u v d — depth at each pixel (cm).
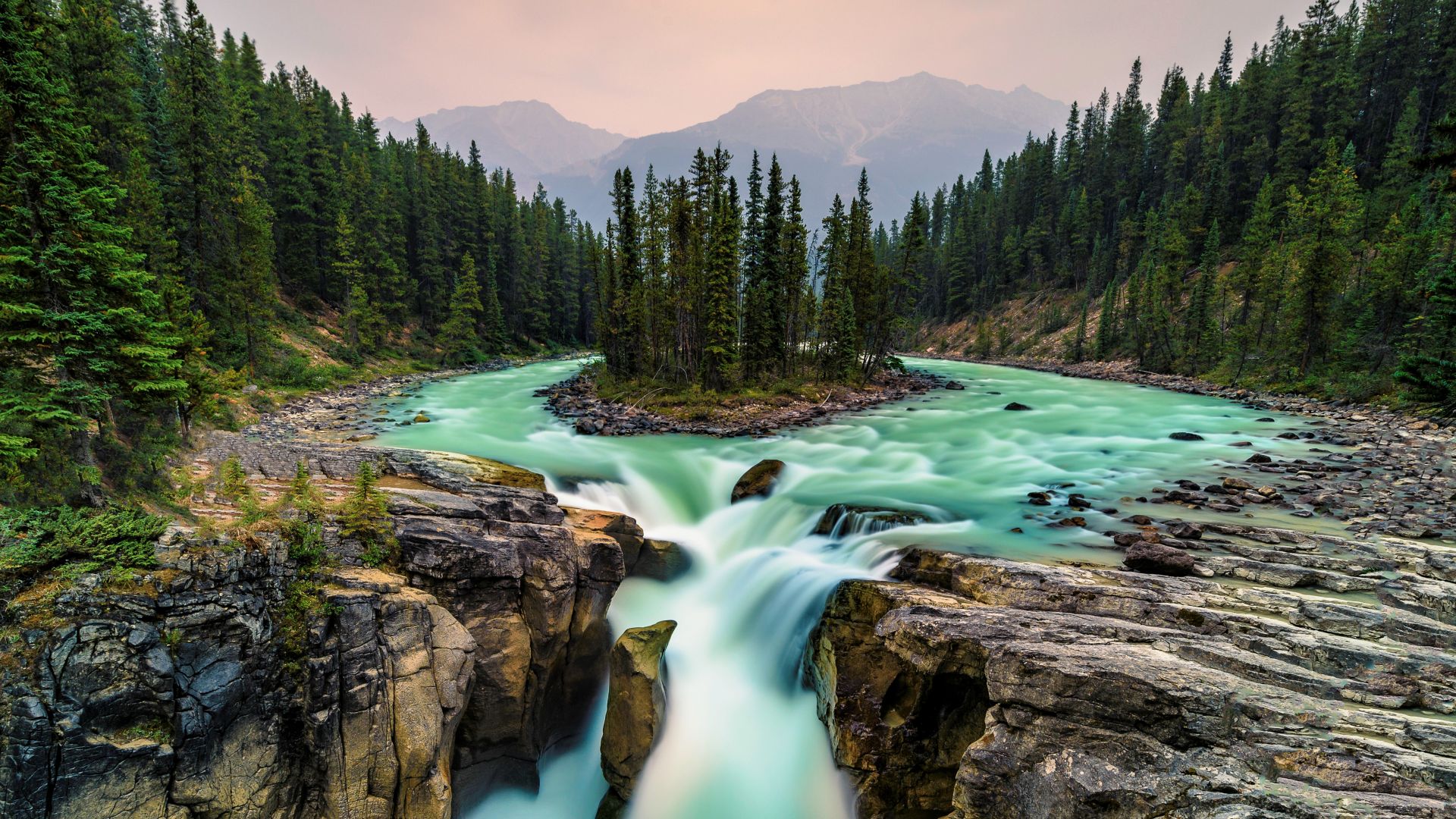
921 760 1215
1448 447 2880
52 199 1168
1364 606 1202
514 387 5819
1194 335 7238
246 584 1036
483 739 1348
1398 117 8494
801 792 1359
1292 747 800
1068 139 14138
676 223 5356
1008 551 1642
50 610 876
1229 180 9131
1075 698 936
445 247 8706
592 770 1536
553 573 1426
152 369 1324
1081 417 4262
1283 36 12131
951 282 13462
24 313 1127
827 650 1426
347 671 1095
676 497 2508
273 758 1032
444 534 1319
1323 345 5403
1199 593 1259
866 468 2884
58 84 1236
